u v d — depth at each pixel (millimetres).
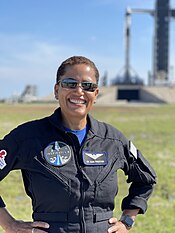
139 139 24719
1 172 3406
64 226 3240
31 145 3336
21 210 9062
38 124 3465
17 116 37188
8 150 3389
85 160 3324
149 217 8531
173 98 104688
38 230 3277
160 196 10586
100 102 98438
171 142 23531
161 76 123938
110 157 3445
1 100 91500
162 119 43969
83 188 3264
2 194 10391
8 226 3416
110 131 3588
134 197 3707
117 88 110062
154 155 17969
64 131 3354
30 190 3387
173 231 7727
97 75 3531
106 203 3355
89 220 3270
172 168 14773
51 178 3254
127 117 46250
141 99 108125
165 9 131375
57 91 3555
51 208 3275
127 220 3609
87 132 3463
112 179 3402
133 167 3672
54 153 3307
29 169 3334
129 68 123375
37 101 89438
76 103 3408
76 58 3496
